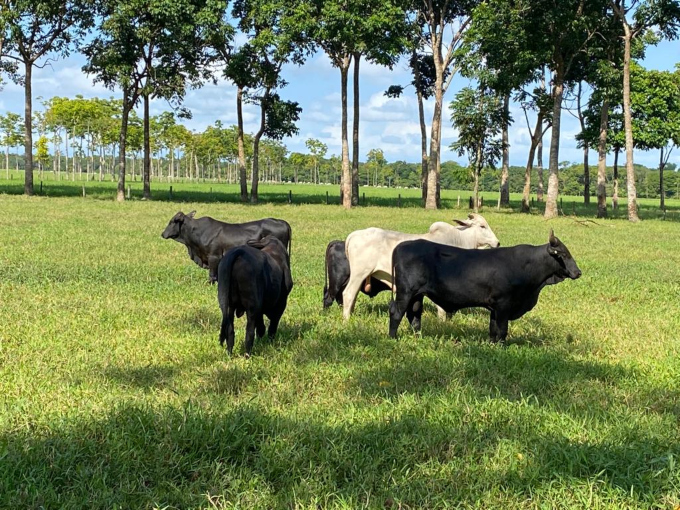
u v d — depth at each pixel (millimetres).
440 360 7730
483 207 43594
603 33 35812
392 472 4875
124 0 36906
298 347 8234
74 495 4391
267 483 4684
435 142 40812
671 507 4531
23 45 38969
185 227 12719
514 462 5047
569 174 140875
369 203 47750
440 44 40438
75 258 15109
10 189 48219
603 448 5270
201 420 5422
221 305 7555
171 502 4430
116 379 6797
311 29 35312
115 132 84438
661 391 6859
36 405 5871
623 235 25484
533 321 10273
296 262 15812
